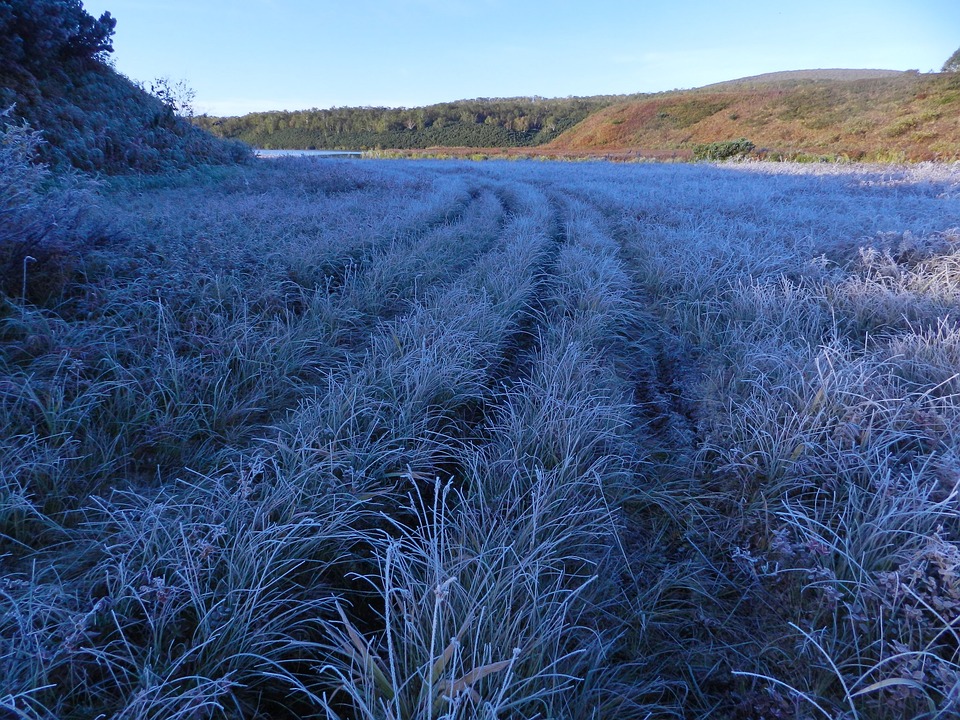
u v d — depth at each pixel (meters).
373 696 1.70
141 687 1.74
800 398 3.39
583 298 5.67
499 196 16.36
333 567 2.45
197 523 2.29
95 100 13.75
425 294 5.94
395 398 3.47
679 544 2.75
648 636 2.23
